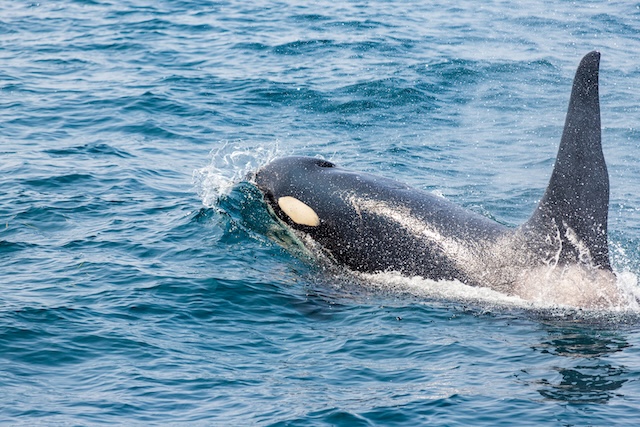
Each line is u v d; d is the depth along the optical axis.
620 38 125.25
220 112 87.44
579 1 151.62
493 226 47.59
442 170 71.12
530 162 73.75
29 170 66.19
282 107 90.25
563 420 32.66
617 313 42.41
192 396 35.31
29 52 112.25
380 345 40.34
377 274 49.72
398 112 89.31
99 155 72.00
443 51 114.94
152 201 60.22
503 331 41.47
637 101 93.50
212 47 116.06
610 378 35.81
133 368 37.38
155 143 77.06
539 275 44.44
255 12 139.00
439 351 39.34
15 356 37.75
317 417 33.59
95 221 56.12
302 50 114.25
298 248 52.88
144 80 98.81
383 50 114.56
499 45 119.81
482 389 35.41
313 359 39.00
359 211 51.31
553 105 92.69
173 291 45.59
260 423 33.19
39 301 43.34
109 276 47.16
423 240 48.72
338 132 82.44
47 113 85.00
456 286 46.81
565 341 39.81
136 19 133.00
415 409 34.03
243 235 53.84
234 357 39.06
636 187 66.75
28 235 53.25
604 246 42.97
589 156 42.00
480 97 95.38
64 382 36.00
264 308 44.66
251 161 72.44
